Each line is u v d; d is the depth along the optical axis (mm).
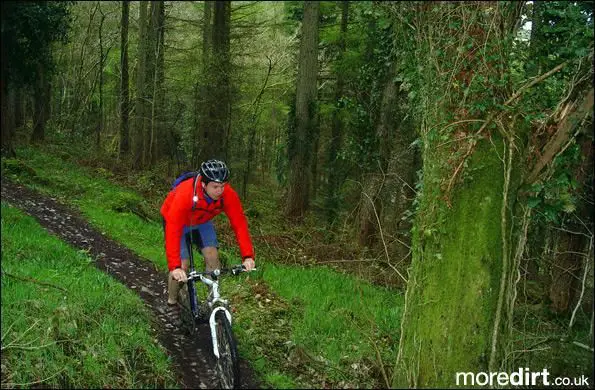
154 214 12312
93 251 7914
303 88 14422
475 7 3783
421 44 4059
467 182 3824
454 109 3859
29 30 13016
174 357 4641
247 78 17547
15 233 7391
